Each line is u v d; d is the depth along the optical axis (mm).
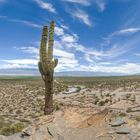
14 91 75938
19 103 49125
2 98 59281
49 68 14703
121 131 11664
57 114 13875
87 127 12523
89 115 13266
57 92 61406
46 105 15219
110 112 13508
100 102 37219
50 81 15039
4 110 40938
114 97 43219
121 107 29906
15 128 16281
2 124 24812
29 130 12938
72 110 13977
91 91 60875
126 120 12586
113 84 81938
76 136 11852
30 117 32250
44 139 12047
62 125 12836
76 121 13016
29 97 58719
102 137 11570
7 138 12852
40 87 86188
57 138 11875
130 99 36438
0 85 104375
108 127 12195
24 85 101438
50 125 12883
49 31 14852
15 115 34531
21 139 12406
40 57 14836
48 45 14773
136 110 22453
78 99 46312
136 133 11430
